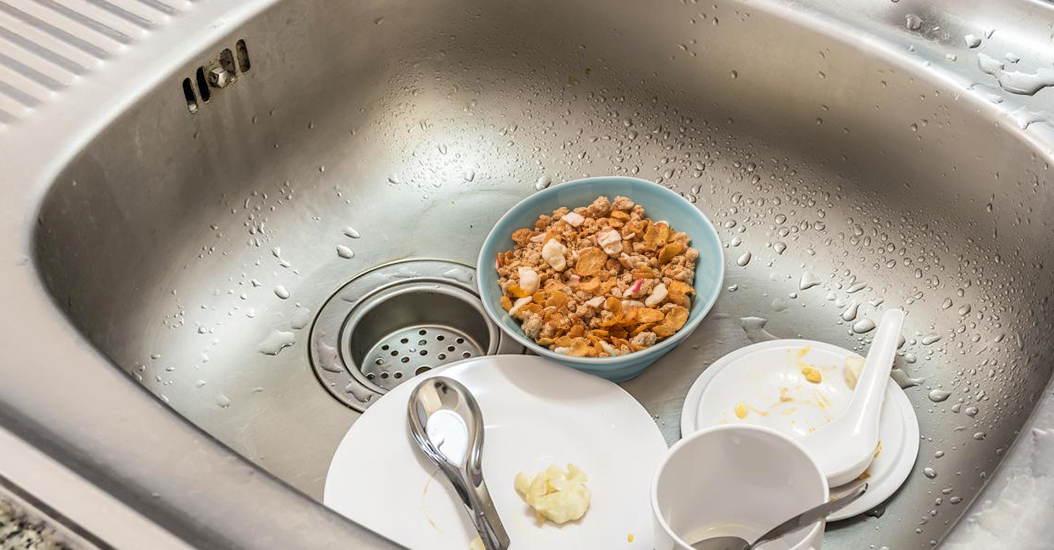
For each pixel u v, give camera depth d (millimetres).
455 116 983
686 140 929
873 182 831
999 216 742
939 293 790
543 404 730
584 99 962
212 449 496
